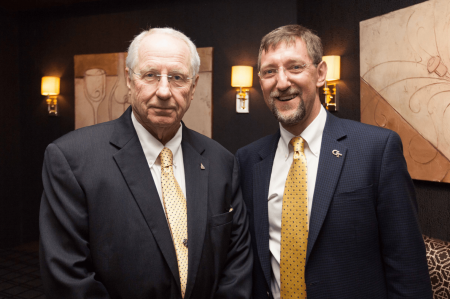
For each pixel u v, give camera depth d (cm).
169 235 115
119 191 113
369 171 123
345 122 138
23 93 509
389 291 123
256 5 405
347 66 317
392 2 266
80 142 117
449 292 178
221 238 127
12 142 500
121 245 110
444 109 223
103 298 106
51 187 113
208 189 130
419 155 241
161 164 124
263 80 133
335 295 119
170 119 117
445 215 230
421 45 238
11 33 500
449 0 219
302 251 123
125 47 459
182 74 116
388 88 266
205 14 427
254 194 144
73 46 484
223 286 127
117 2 462
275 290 134
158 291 110
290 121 128
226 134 424
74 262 105
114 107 458
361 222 121
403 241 118
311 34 131
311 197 129
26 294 321
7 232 488
